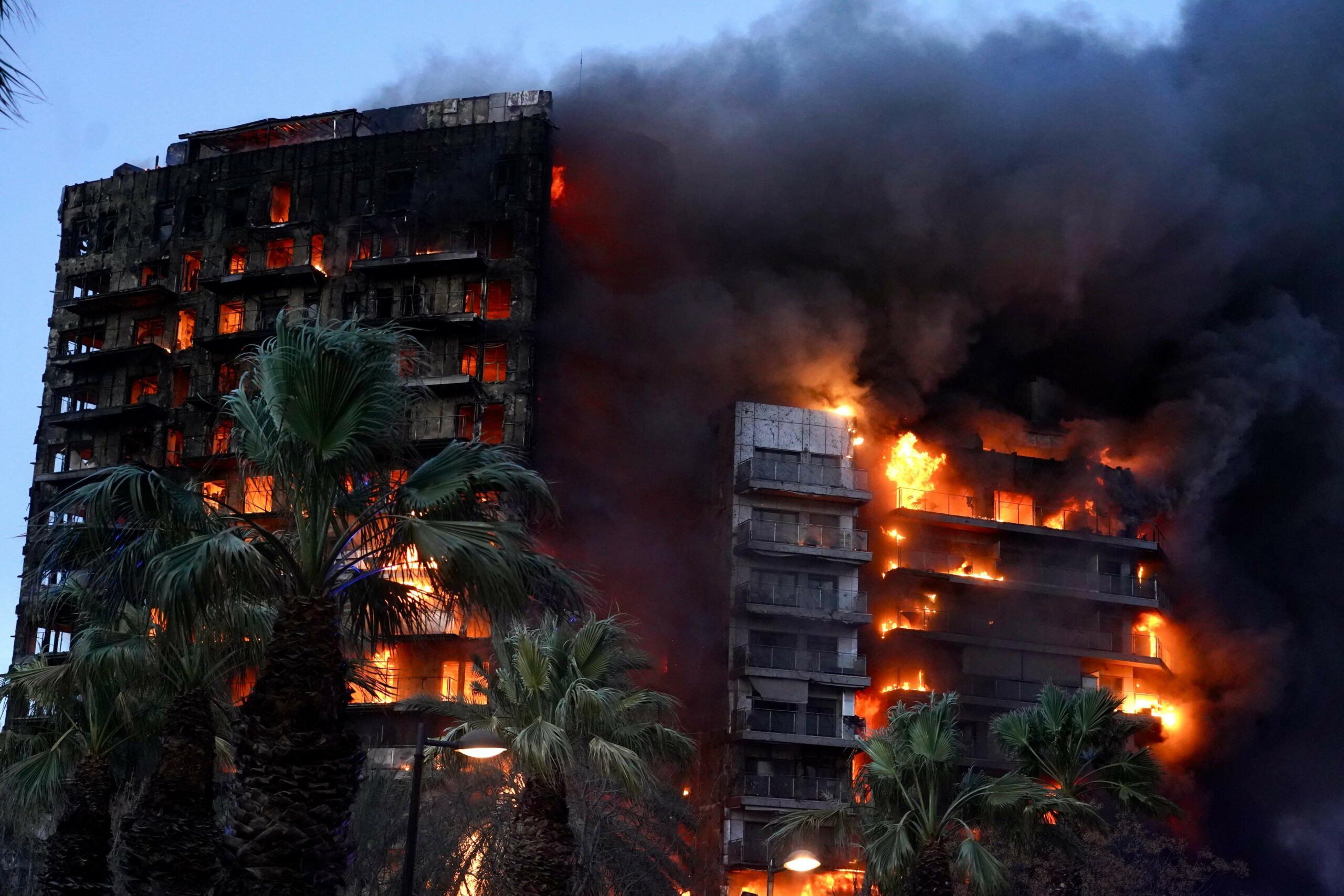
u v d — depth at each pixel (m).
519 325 81.31
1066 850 38.91
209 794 27.61
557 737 31.12
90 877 31.31
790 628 79.31
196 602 20.86
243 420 22.53
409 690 70.06
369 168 86.94
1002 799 37.47
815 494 81.25
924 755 37.66
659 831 57.53
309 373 21.17
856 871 72.75
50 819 41.88
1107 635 86.44
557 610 23.64
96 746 32.22
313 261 86.00
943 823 37.34
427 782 51.03
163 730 30.33
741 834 73.44
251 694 20.78
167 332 87.81
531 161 84.75
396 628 24.59
